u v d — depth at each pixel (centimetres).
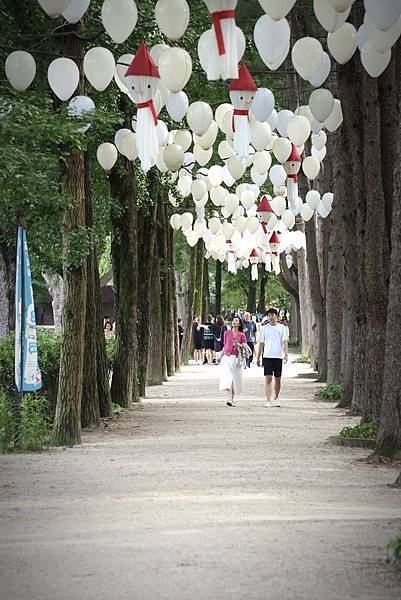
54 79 2192
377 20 1670
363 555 1338
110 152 2773
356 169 3084
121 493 1891
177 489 1936
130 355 4156
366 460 2366
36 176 2272
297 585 1177
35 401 2877
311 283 5847
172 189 4553
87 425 3272
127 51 3134
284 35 1933
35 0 2844
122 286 4150
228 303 15388
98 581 1196
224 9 1697
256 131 2666
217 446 2728
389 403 2380
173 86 2069
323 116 2355
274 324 4194
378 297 2944
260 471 2202
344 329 4162
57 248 3812
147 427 3325
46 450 2667
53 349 3412
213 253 5928
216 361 8888
